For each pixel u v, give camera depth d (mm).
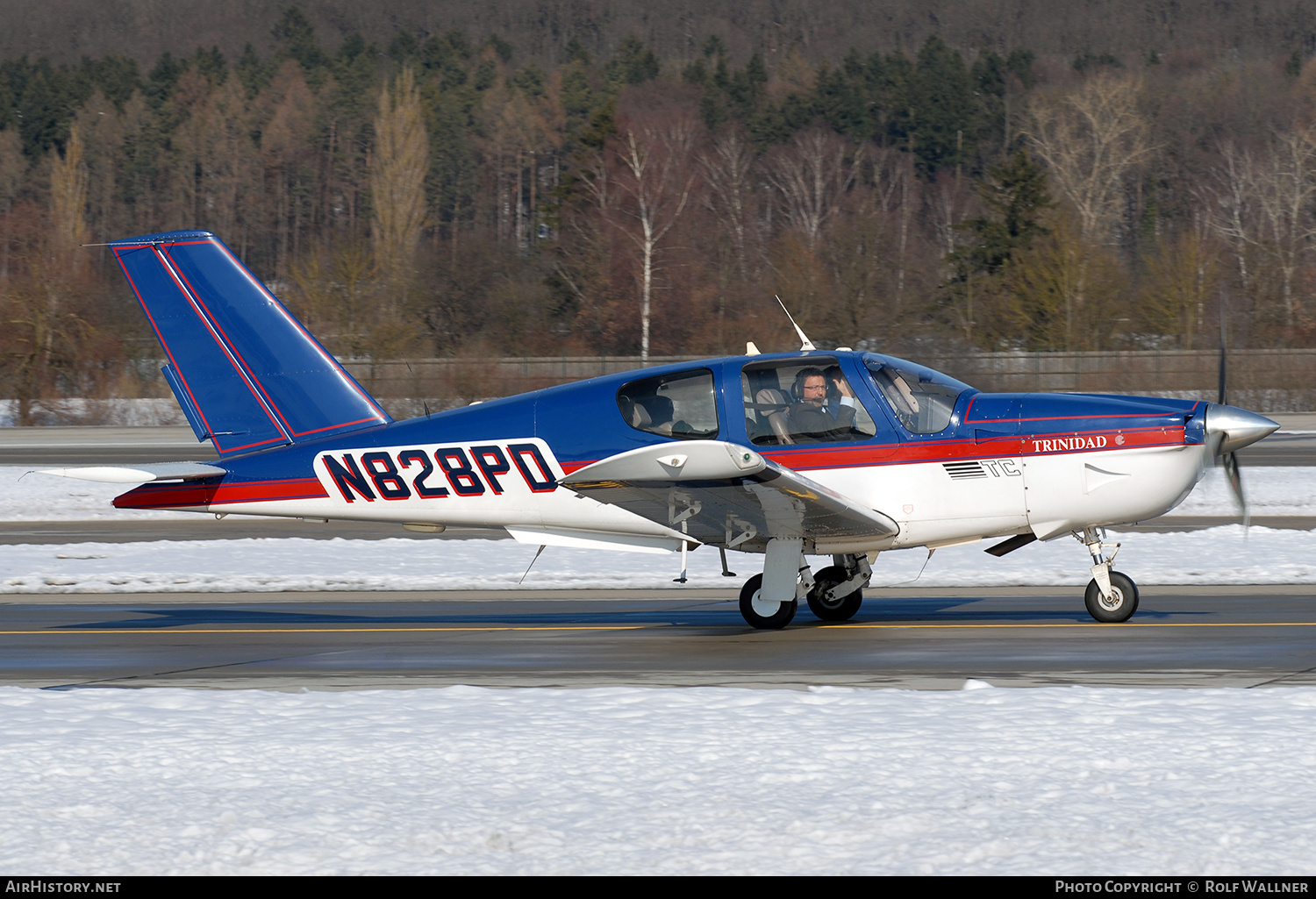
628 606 38062
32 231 191625
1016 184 190375
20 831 15977
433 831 15836
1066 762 18359
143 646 31781
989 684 24156
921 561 45531
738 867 14680
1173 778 17547
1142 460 31672
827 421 32406
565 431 33406
